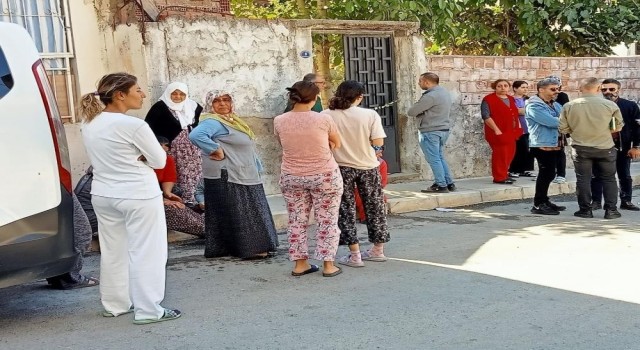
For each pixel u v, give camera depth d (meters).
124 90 5.20
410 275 6.38
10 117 4.92
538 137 9.55
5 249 4.86
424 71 11.77
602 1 14.70
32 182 4.99
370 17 11.96
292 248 6.46
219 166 7.11
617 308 5.27
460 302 5.51
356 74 11.28
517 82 12.19
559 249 7.28
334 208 6.36
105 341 4.86
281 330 4.97
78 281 6.45
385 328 4.95
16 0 8.69
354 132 6.63
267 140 10.27
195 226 7.90
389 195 10.45
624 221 8.95
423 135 10.68
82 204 7.62
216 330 5.01
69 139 8.98
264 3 14.20
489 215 9.70
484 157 12.54
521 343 4.59
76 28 9.10
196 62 9.53
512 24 15.19
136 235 5.16
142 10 9.08
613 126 9.02
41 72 5.18
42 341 4.90
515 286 5.92
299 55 10.50
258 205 7.18
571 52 14.95
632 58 14.22
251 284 6.26
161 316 5.23
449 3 12.24
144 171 5.14
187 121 8.59
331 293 5.88
